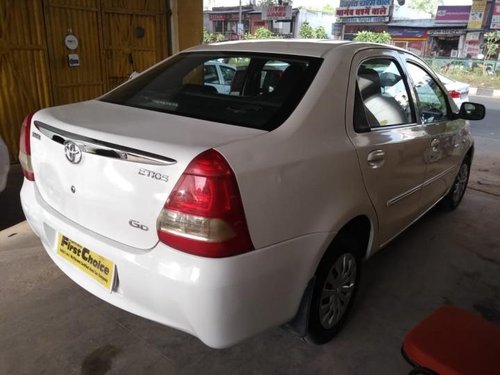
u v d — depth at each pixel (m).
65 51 5.39
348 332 2.39
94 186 1.77
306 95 2.00
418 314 2.60
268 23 28.55
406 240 3.59
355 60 2.32
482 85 17.73
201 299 1.55
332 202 1.96
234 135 1.72
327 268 2.08
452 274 3.09
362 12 25.88
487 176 5.70
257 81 2.23
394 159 2.46
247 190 1.58
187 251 1.56
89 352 2.13
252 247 1.62
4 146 3.44
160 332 2.29
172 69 2.55
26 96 5.10
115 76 6.11
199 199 1.52
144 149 1.60
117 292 1.76
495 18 21.72
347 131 2.12
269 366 2.11
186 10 6.72
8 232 3.32
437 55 24.22
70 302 2.50
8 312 2.38
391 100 2.63
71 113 2.09
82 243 1.84
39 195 2.14
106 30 5.82
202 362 2.11
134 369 2.04
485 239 3.69
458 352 1.55
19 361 2.05
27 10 4.92
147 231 1.64
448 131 3.36
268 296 1.72
